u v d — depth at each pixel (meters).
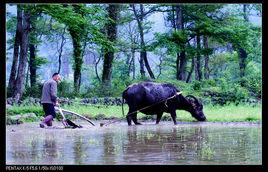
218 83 48.75
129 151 15.80
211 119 30.02
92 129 24.22
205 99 39.81
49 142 18.39
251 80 47.56
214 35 52.12
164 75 79.69
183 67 53.56
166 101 28.33
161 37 51.03
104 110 34.97
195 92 42.44
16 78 42.75
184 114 33.16
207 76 62.16
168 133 21.88
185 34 50.94
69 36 57.62
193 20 53.16
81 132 22.42
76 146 17.14
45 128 24.61
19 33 44.12
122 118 30.84
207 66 62.25
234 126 26.05
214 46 67.50
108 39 49.75
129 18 54.78
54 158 14.48
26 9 41.56
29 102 36.34
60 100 37.28
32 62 54.91
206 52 52.22
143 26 60.94
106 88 45.28
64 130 23.52
